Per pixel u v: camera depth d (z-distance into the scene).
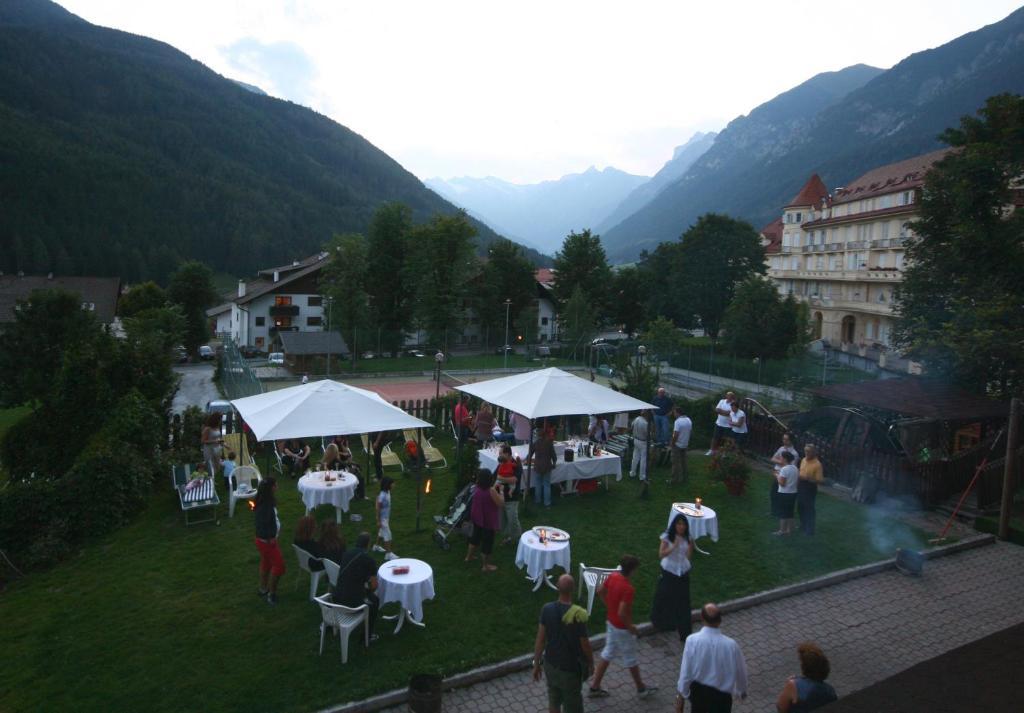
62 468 16.06
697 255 64.25
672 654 8.76
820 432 19.70
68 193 137.75
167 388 18.81
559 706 6.80
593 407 14.37
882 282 57.56
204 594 9.97
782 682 8.26
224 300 95.31
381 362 49.56
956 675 3.17
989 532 13.90
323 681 7.70
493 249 65.38
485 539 10.91
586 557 11.70
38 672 7.86
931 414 16.80
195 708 7.18
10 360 38.56
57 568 10.96
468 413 19.94
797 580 11.12
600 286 67.50
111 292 77.56
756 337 44.22
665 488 16.25
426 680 7.16
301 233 173.00
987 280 22.02
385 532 11.45
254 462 17.94
